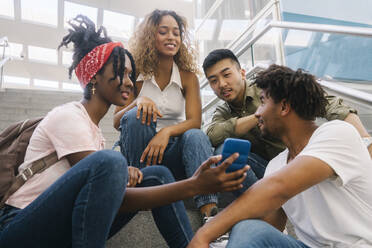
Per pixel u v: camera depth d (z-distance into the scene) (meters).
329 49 2.06
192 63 1.80
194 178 0.84
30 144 0.90
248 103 1.71
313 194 0.82
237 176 0.81
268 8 3.30
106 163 0.76
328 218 0.79
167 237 1.02
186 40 1.80
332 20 3.03
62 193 0.75
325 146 0.79
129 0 8.97
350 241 0.77
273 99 0.94
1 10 8.98
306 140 0.90
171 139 1.53
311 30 1.84
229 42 4.14
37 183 0.86
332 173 0.77
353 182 0.78
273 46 2.81
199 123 1.59
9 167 0.86
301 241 0.84
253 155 1.56
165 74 1.72
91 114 1.03
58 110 0.95
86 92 1.04
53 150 0.90
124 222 1.05
